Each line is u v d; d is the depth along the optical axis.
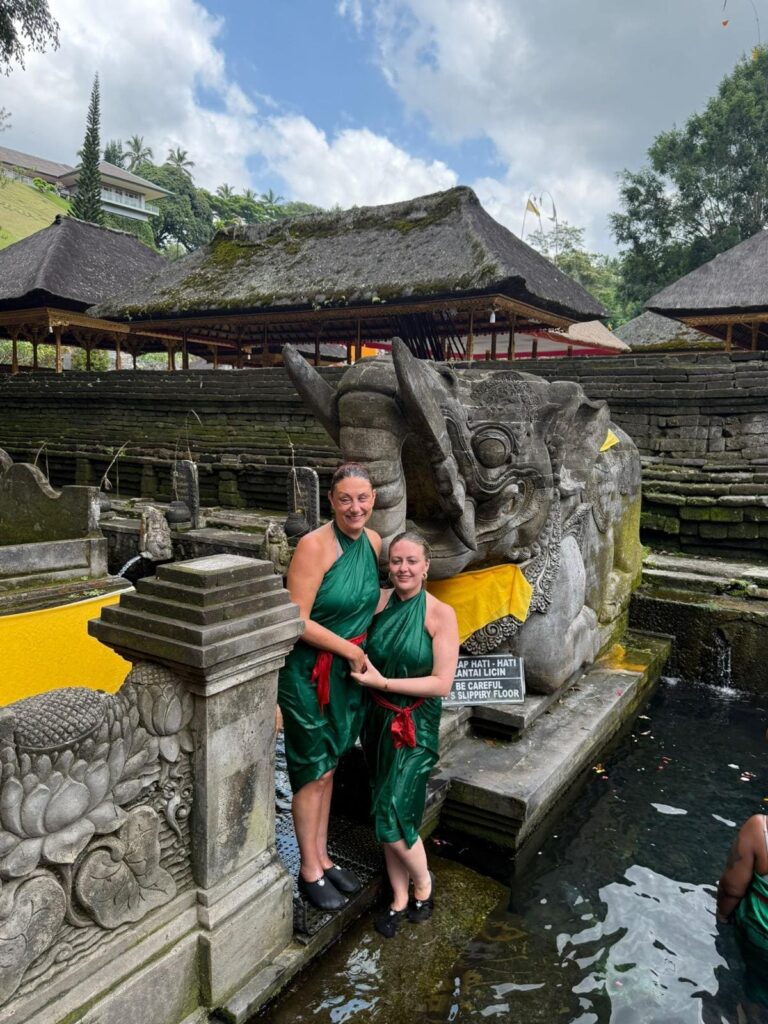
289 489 11.80
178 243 68.12
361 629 3.07
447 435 3.98
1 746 1.90
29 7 16.98
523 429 4.45
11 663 4.69
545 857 3.97
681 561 8.45
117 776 2.20
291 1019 2.65
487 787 3.93
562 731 4.71
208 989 2.52
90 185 38.78
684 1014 2.82
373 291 17.34
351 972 2.91
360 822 3.79
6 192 53.62
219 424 16.69
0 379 21.28
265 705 2.70
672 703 6.25
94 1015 2.13
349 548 3.04
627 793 4.70
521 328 22.38
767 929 3.05
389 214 20.80
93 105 38.53
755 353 10.12
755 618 6.53
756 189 29.91
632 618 7.20
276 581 2.68
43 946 2.04
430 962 2.99
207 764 2.46
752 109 28.56
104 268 24.75
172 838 2.47
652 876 3.79
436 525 4.47
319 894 3.07
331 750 3.00
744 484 8.84
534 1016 2.76
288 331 26.45
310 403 4.24
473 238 17.61
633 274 33.72
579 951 3.17
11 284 22.62
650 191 32.34
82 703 2.14
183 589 2.44
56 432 19.39
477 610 4.69
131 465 17.27
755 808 4.52
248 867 2.71
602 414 5.65
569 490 5.09
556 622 4.84
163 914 2.43
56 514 6.69
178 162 73.31
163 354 44.69
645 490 9.48
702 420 10.24
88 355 25.08
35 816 1.97
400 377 3.57
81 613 5.64
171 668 2.41
